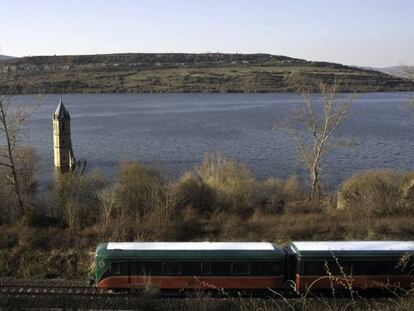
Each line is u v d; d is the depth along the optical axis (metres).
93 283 33.56
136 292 32.06
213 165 72.94
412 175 59.53
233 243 34.09
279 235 47.06
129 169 57.44
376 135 135.75
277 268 32.50
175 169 94.38
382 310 26.89
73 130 160.88
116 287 32.38
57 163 95.56
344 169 90.25
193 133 148.75
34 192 65.56
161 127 166.38
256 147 117.62
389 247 33.22
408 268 32.66
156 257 32.34
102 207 51.31
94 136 146.00
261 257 32.41
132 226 47.59
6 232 45.16
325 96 77.94
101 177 60.56
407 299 25.64
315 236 46.94
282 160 99.62
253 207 56.66
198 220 50.50
